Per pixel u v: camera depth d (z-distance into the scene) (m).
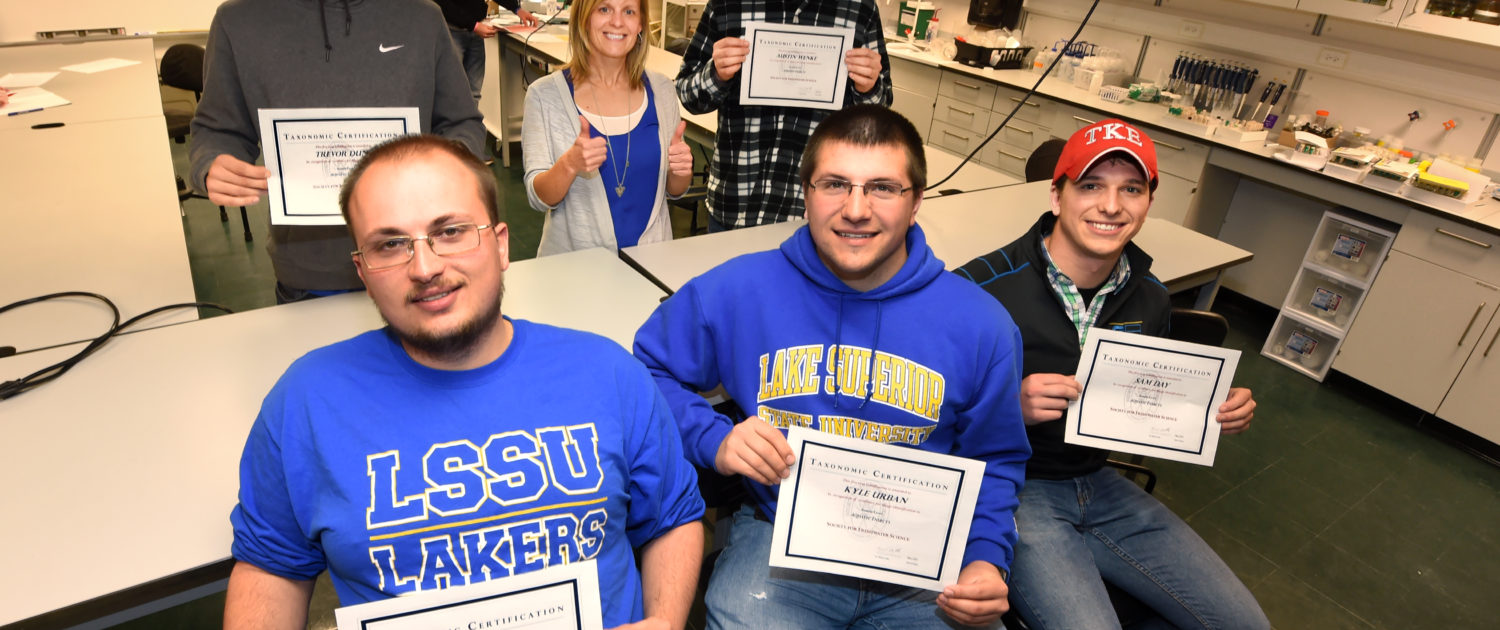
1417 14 2.91
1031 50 4.58
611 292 1.75
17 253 1.70
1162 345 1.39
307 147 1.36
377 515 0.84
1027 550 1.42
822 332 1.27
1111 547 1.50
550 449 0.90
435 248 0.85
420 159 0.88
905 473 1.10
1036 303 1.51
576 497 0.90
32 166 2.18
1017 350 1.29
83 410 1.25
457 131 1.73
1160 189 3.63
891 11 5.24
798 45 2.01
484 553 0.87
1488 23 2.75
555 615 0.88
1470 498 2.63
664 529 1.06
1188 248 2.40
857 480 1.11
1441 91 3.10
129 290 1.60
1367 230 3.05
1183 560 1.45
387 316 0.89
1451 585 2.24
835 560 1.13
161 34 4.54
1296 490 2.58
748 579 1.24
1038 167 3.03
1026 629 1.36
